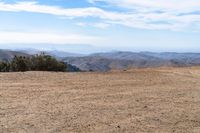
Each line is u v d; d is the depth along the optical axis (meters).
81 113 8.62
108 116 8.45
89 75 16.50
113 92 11.83
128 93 11.71
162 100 10.71
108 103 9.95
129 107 9.53
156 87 13.27
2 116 8.05
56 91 11.57
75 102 9.91
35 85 12.67
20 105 9.24
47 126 7.37
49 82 13.53
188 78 16.44
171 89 12.92
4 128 7.11
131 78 15.82
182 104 10.19
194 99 11.05
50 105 9.38
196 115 8.87
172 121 8.22
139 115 8.68
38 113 8.45
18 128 7.15
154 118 8.44
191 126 7.84
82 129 7.29
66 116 8.26
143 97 11.09
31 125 7.40
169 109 9.46
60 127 7.35
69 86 12.74
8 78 14.20
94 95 11.13
